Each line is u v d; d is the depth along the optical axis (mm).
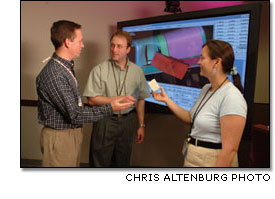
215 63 1109
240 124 1003
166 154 2391
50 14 2354
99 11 2322
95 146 1765
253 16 1370
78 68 2393
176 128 2332
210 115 1115
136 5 2299
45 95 1293
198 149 1168
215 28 1590
